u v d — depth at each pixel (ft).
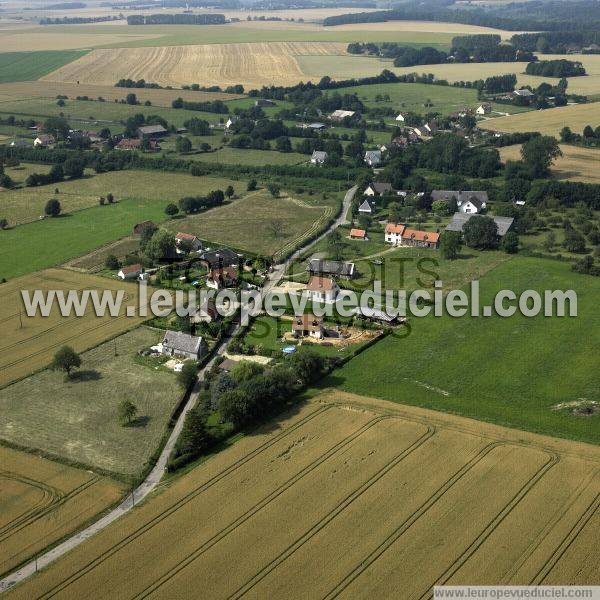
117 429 391.45
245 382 405.39
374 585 281.74
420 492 332.60
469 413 398.42
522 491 331.57
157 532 312.09
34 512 326.85
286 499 330.54
